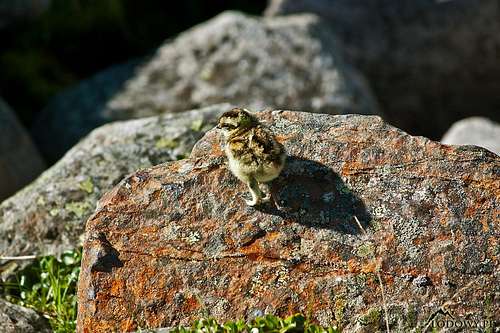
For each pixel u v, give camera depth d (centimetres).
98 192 1382
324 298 1009
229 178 1094
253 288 1022
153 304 1023
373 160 1098
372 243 1034
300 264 1030
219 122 1081
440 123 2581
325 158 1103
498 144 1995
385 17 2542
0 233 1354
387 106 2553
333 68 2144
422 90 2553
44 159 2088
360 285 1012
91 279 1037
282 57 2152
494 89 2562
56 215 1359
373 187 1076
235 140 1043
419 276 1011
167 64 2194
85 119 2098
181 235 1059
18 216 1367
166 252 1049
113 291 1032
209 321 990
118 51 2556
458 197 1062
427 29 2530
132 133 1452
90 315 1024
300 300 1011
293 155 1107
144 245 1056
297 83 2112
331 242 1038
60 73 2427
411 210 1055
